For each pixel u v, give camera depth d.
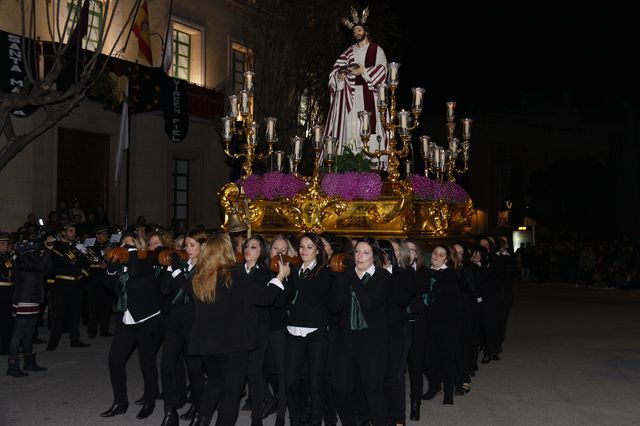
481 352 12.26
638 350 12.22
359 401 6.75
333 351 6.21
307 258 6.46
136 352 11.52
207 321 5.77
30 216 15.57
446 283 8.02
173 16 21.25
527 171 47.66
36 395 8.32
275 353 7.12
